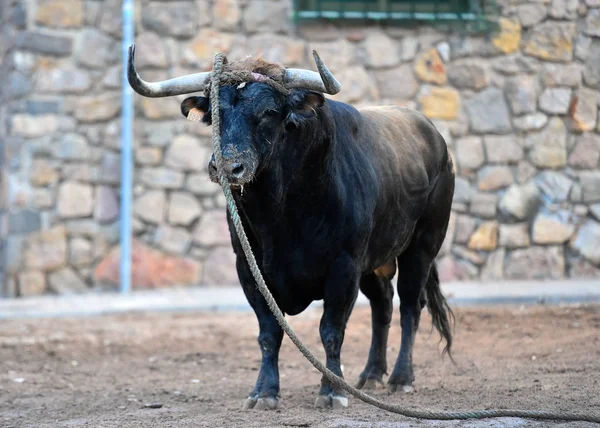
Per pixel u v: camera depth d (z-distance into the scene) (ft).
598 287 122.72
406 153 72.74
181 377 82.23
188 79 61.26
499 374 76.38
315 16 133.39
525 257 135.03
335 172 62.39
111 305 116.78
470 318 104.42
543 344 89.56
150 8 132.16
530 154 135.95
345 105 68.23
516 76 135.85
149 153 132.16
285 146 60.08
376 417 59.41
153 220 132.05
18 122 129.39
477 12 135.23
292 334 55.01
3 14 135.95
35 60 129.90
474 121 135.54
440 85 135.54
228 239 132.87
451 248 134.31
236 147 55.93
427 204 75.72
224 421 59.11
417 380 75.56
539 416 57.93
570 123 136.15
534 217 135.23
